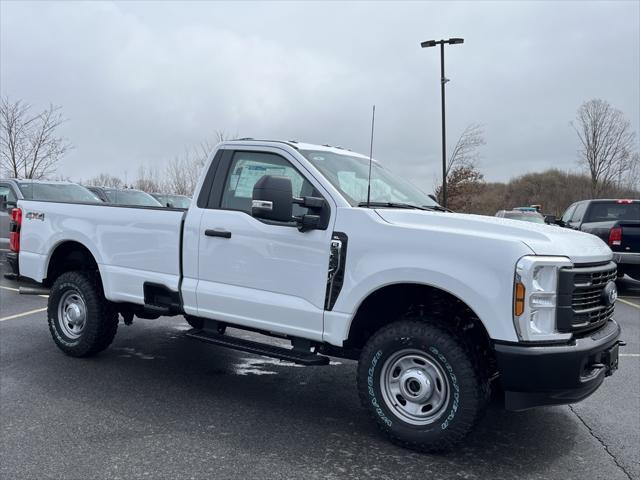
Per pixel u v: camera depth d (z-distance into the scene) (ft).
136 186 91.09
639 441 14.01
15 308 28.89
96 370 18.65
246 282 15.30
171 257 16.83
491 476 11.96
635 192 132.77
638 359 21.88
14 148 80.53
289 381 18.29
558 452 13.28
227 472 11.78
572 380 11.80
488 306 11.89
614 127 132.46
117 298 18.07
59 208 19.88
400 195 16.53
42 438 13.26
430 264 12.53
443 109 80.28
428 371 12.92
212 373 18.83
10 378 17.61
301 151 15.37
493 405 16.49
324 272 13.99
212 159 16.65
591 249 13.15
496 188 205.77
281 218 13.26
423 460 12.63
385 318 14.52
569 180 180.55
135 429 13.93
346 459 12.57
